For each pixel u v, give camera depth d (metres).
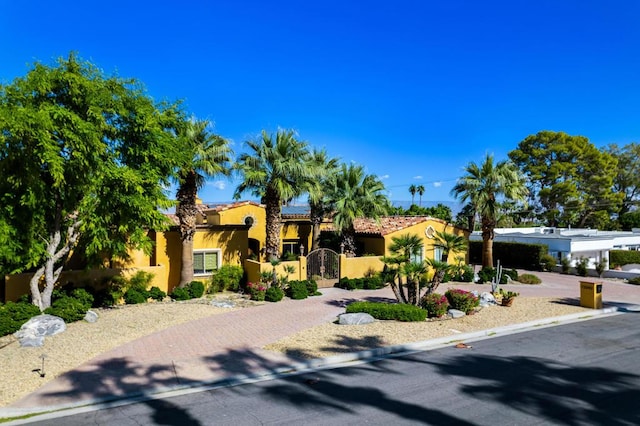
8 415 7.70
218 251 22.08
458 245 16.17
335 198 23.70
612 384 9.08
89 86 12.95
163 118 15.34
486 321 14.77
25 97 12.46
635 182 56.25
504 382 9.19
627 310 17.47
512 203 40.34
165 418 7.59
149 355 11.01
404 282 23.12
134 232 14.97
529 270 32.09
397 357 11.11
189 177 19.36
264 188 21.98
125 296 17.91
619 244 33.41
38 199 13.26
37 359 10.51
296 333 13.16
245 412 7.80
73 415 7.76
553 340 12.70
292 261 21.92
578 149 50.53
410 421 7.36
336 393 8.64
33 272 17.20
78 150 12.58
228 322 14.64
